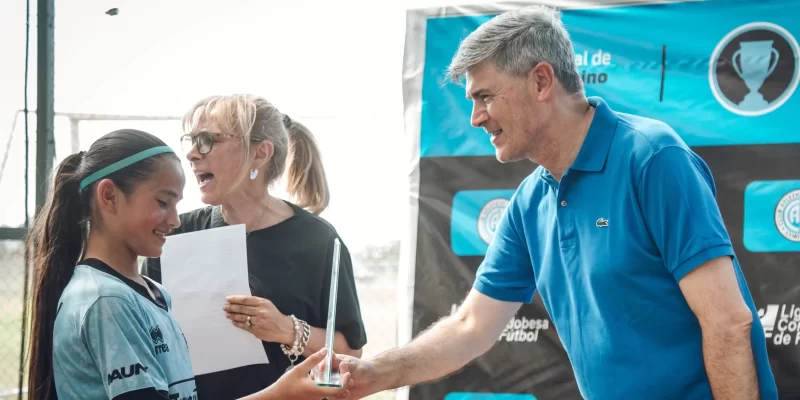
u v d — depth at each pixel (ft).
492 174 10.07
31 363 5.73
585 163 6.08
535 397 9.79
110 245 5.74
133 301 5.46
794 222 9.10
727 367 5.44
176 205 5.92
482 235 10.06
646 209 5.79
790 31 9.18
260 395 5.90
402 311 10.23
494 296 7.23
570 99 6.15
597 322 6.14
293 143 8.48
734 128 9.32
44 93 10.67
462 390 9.99
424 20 10.39
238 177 7.56
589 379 6.32
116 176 5.66
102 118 10.76
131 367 5.14
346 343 7.89
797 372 9.00
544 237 6.67
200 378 7.45
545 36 6.03
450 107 10.25
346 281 7.98
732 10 9.37
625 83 9.70
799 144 9.10
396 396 10.17
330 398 6.40
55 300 5.76
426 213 10.25
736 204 9.27
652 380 5.89
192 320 7.38
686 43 9.52
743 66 9.30
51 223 5.83
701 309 5.53
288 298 7.67
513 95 6.01
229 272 7.47
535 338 9.84
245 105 7.63
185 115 7.75
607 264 5.97
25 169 10.67
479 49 6.07
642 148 5.85
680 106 9.49
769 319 9.12
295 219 8.00
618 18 9.78
